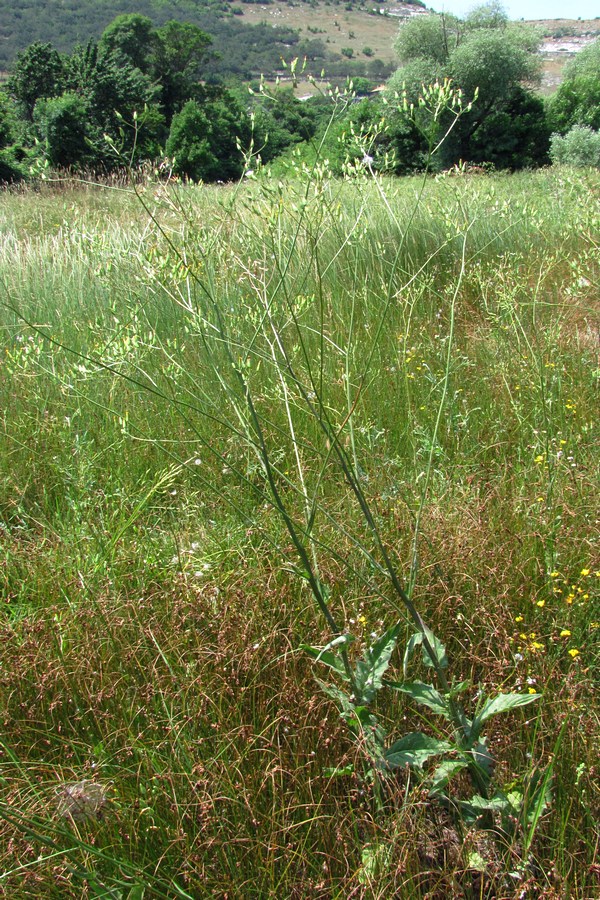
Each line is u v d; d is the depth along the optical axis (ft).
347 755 6.31
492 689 6.86
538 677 6.89
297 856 5.75
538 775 5.98
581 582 8.22
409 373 14.49
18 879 5.47
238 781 6.26
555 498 9.72
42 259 20.70
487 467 11.50
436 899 5.58
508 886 5.45
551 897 5.15
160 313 14.38
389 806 5.99
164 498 11.59
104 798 5.99
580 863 5.55
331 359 14.83
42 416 13.41
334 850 5.79
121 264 11.55
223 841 5.72
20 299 18.57
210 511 10.81
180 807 5.89
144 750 6.44
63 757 6.70
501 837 5.69
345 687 6.95
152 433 12.70
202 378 13.71
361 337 16.10
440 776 5.63
